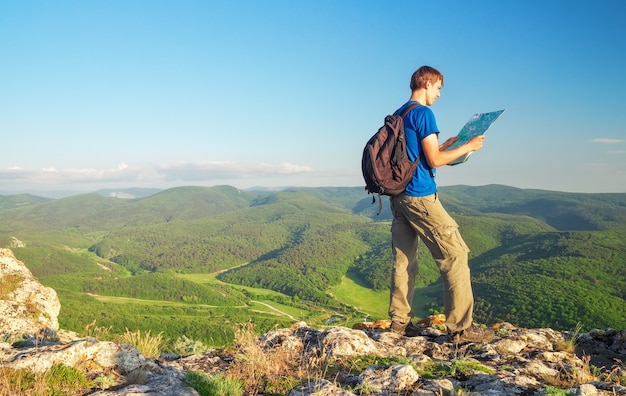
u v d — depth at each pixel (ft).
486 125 14.78
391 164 14.29
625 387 10.53
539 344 15.98
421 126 14.30
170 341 17.80
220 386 11.25
